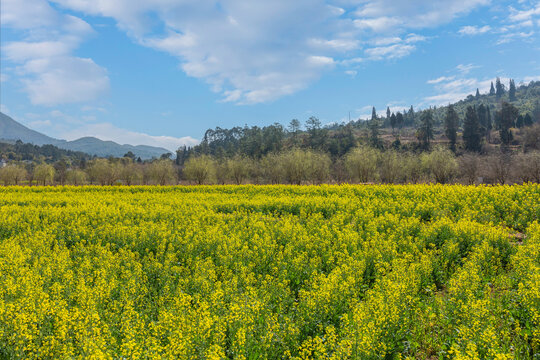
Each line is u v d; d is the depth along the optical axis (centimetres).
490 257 1093
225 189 3491
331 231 1420
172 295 854
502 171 4766
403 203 1923
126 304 760
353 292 827
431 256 1086
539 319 677
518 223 1578
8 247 1181
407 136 15200
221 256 1091
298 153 5675
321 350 566
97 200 2453
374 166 5288
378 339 630
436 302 791
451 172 5191
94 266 1063
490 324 661
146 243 1325
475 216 1636
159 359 516
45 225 1664
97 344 551
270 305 788
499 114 14138
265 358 586
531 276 823
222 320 646
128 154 17412
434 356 657
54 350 575
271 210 2114
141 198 2592
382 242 1180
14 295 784
